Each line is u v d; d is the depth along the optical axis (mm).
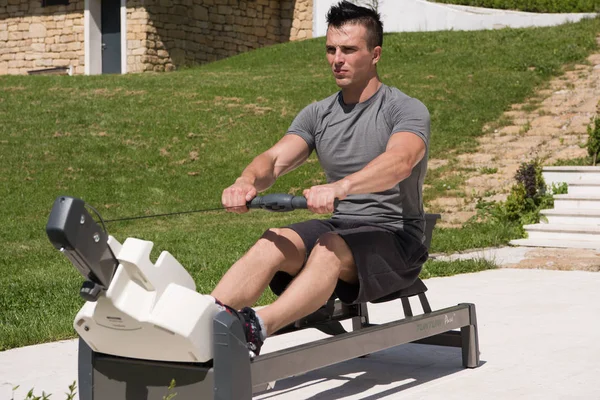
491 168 12188
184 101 15727
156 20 21656
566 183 10094
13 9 23656
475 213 10422
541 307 5172
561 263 7160
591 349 4023
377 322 4770
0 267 7977
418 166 3299
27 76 18297
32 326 4785
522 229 9367
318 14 24641
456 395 3266
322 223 3166
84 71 22609
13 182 11914
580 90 15219
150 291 2379
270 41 25016
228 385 2393
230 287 2846
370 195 3277
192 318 2355
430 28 22797
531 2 24578
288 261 2992
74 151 13172
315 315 3574
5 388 3488
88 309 2406
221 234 9523
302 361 2730
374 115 3314
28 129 13992
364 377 3615
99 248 2254
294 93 16219
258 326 2627
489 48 18953
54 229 2135
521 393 3275
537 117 14219
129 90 16578
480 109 14742
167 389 2494
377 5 21844
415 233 3354
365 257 3012
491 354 3963
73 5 22656
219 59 23438
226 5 23500
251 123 14570
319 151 3447
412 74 17141
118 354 2547
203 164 13047
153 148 13492
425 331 3381
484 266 7145
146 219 10953
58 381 3615
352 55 3285
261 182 3217
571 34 19391
